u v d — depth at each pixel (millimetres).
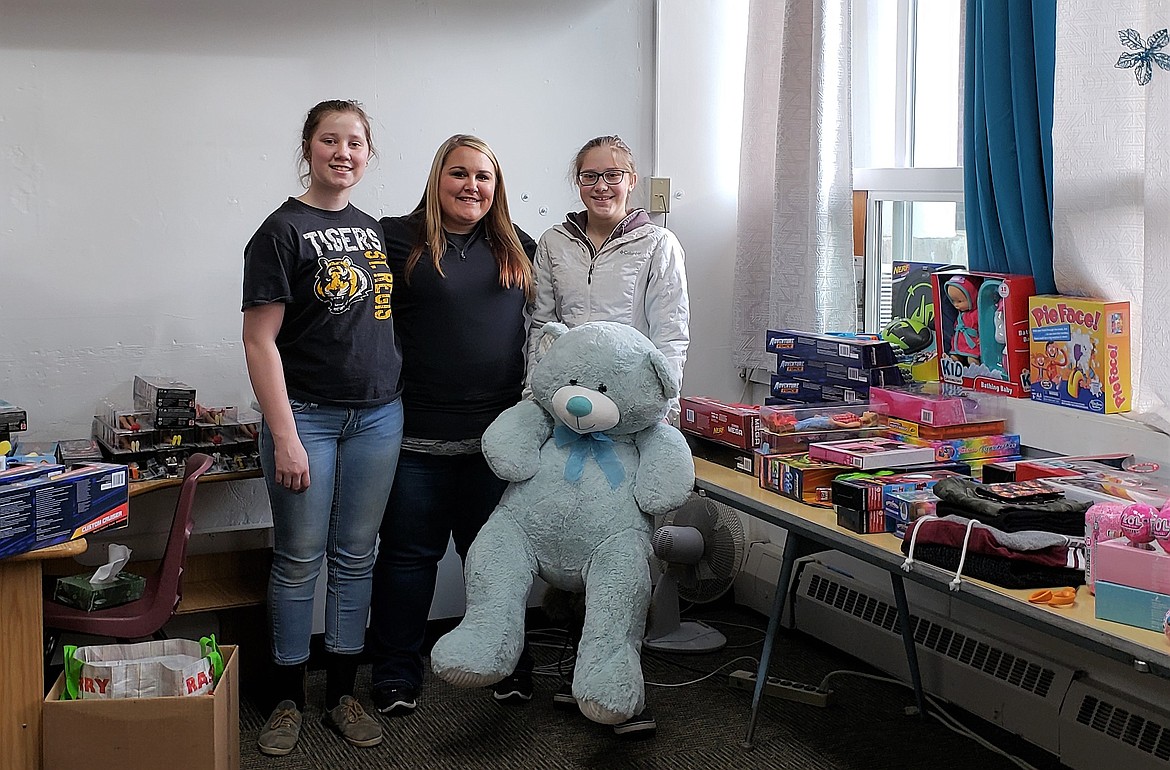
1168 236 2215
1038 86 2510
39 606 2148
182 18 2883
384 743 2646
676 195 3502
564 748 2619
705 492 2596
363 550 2684
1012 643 2633
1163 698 2303
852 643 3098
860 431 2586
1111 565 1686
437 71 3166
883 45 3334
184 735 2145
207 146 2943
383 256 2592
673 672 3074
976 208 2738
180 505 2408
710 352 3605
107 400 2916
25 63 2756
